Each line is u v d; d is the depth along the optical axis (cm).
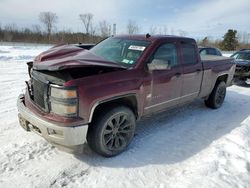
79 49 396
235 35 5709
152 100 399
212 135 445
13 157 341
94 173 316
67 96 293
